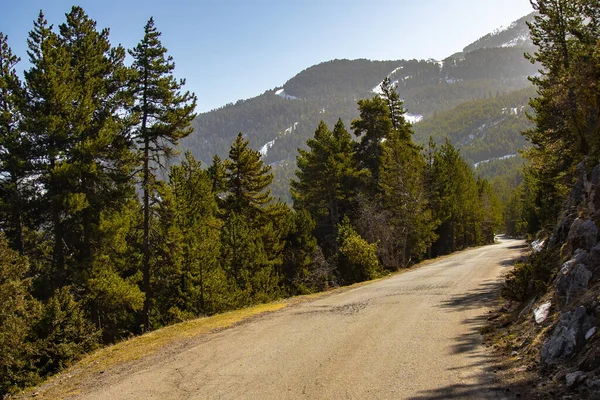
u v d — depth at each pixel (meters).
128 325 29.38
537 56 25.17
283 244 40.81
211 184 39.34
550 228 24.23
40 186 22.17
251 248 31.50
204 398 7.39
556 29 23.58
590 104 16.53
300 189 53.00
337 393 6.96
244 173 40.81
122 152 24.86
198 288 26.00
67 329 15.77
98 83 24.88
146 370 9.79
